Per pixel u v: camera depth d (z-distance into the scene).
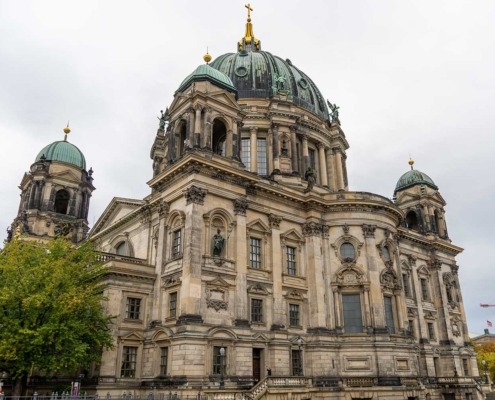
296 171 64.94
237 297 44.38
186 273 41.81
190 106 49.16
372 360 49.00
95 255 46.19
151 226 53.50
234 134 51.12
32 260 42.31
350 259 53.59
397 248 58.78
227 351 41.66
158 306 45.41
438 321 72.94
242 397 37.34
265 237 50.41
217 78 51.81
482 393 72.25
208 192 45.50
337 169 72.38
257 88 71.31
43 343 36.62
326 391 45.22
